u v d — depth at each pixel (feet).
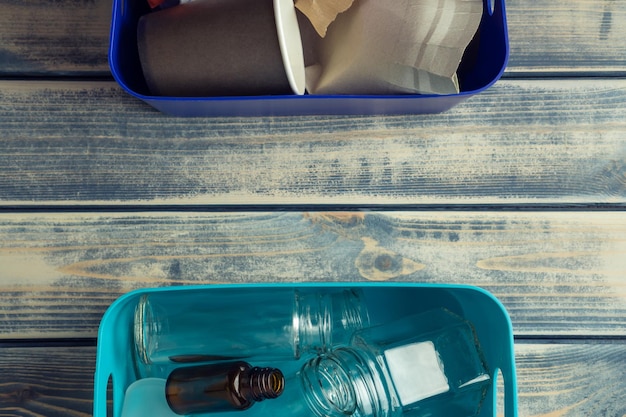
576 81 2.73
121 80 2.37
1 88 2.72
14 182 2.72
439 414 2.31
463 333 2.33
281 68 2.23
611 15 2.74
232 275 2.71
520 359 2.70
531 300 2.70
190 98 2.32
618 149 2.72
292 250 2.71
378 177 2.72
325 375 2.25
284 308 2.39
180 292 2.42
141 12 2.56
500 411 2.69
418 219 2.71
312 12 2.28
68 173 2.72
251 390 2.16
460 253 2.70
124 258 2.71
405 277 2.70
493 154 2.72
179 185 2.72
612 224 2.71
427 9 2.24
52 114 2.73
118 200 2.72
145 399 2.39
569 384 2.69
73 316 2.70
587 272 2.70
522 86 2.73
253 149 2.72
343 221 2.71
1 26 2.72
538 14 2.74
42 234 2.71
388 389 2.23
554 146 2.72
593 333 2.69
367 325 2.48
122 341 2.41
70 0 2.72
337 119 2.72
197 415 2.41
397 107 2.53
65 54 2.72
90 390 2.70
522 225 2.71
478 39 2.50
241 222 2.72
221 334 2.42
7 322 2.70
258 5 2.16
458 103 2.59
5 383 2.70
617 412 2.68
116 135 2.73
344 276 2.70
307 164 2.72
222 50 2.21
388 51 2.29
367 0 2.30
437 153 2.72
